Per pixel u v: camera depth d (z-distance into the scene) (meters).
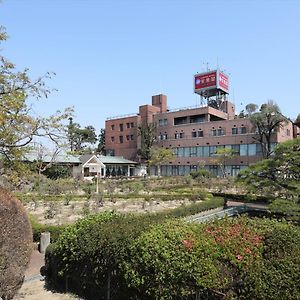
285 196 11.12
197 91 60.31
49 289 6.71
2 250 4.93
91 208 18.31
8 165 7.46
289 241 4.27
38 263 8.73
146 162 60.22
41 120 7.77
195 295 4.36
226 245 4.30
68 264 6.47
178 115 58.16
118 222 6.36
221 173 50.38
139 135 62.81
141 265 4.86
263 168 11.17
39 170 8.48
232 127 49.72
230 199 24.81
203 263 4.24
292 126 49.47
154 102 65.88
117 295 5.58
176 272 4.39
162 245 4.67
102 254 5.73
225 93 61.78
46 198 21.19
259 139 44.31
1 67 7.34
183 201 22.64
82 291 6.29
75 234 6.46
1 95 7.00
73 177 38.34
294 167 10.66
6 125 6.89
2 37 7.68
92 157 46.72
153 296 4.74
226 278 4.09
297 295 3.50
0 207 4.93
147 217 7.06
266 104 42.06
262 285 3.69
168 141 58.78
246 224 5.16
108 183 32.25
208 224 5.23
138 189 28.86
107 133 69.00
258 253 4.12
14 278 5.16
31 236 5.52
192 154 54.91
